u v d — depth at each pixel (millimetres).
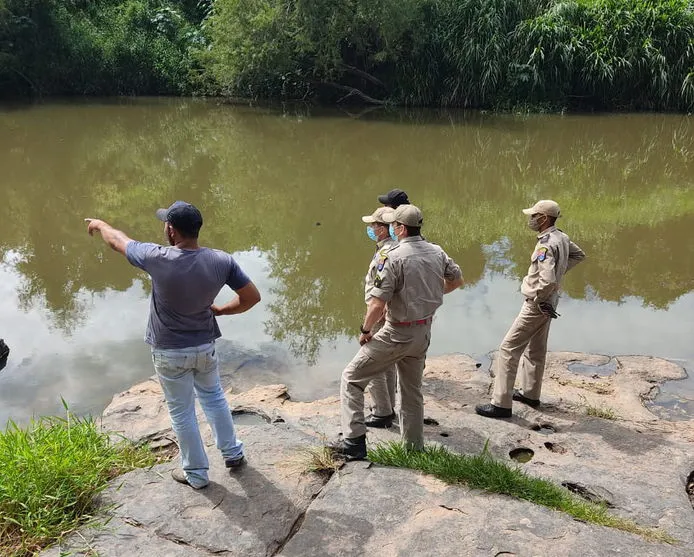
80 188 12562
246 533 3301
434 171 14180
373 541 3271
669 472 4223
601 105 22000
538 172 14227
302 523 3410
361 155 15500
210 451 4027
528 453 4570
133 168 14188
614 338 6906
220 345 6613
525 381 5277
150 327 3418
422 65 22250
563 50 20703
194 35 25609
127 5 26719
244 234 10125
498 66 21141
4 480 3477
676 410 5445
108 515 3430
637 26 20844
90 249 9398
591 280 8508
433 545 3234
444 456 4066
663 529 3541
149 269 3289
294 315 7340
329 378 5980
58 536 3273
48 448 3803
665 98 21344
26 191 12273
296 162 14805
